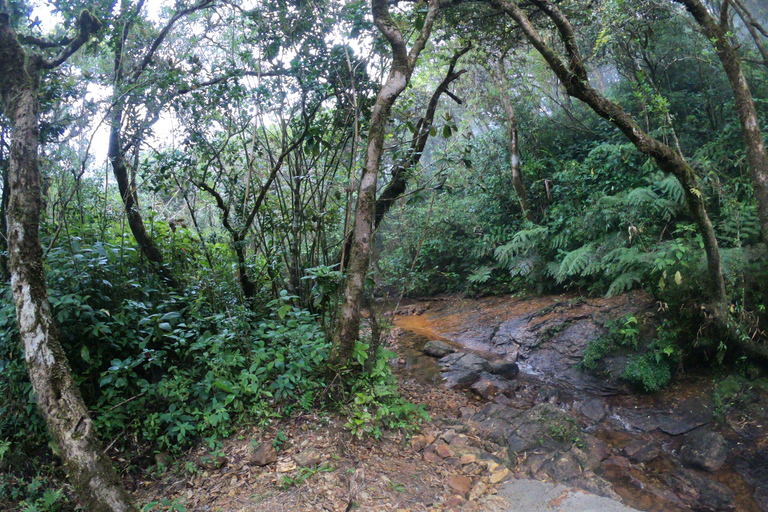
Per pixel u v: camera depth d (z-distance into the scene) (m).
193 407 4.06
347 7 5.05
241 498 3.22
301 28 5.14
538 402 5.71
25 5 4.14
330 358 4.38
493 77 9.99
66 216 4.62
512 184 10.14
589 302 7.58
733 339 5.24
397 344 7.94
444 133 5.08
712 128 7.90
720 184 6.57
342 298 4.69
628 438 4.92
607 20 7.04
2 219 4.10
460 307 10.03
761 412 4.75
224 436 3.89
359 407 4.23
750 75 7.73
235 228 5.33
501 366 6.59
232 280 5.16
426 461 4.01
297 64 4.95
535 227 9.20
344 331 4.36
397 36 4.41
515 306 8.91
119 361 3.81
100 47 5.37
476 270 10.68
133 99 4.60
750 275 5.50
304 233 5.47
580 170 8.71
